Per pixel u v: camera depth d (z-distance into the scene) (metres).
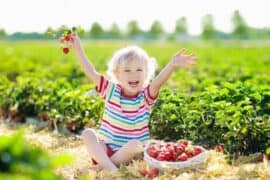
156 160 7.59
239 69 23.09
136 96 8.22
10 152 3.50
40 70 20.70
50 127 11.15
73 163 8.12
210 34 111.88
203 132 8.95
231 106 8.63
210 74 22.16
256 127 8.34
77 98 10.84
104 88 8.25
